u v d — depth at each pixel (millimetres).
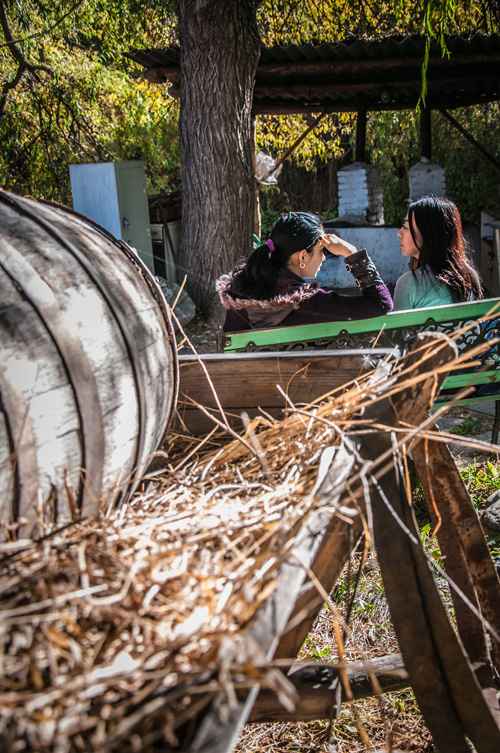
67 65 10945
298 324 3361
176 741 1003
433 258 3787
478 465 4223
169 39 13062
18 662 1007
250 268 3277
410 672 1638
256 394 2316
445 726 1639
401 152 15148
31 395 1322
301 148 13469
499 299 3641
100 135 11531
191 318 7832
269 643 1085
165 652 1069
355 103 9969
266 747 2303
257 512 1513
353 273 3336
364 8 12922
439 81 8688
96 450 1482
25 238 1521
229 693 980
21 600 1115
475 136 14570
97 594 1165
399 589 1630
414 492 3789
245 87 7836
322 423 1892
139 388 1622
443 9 5930
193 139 7883
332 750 2264
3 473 1257
